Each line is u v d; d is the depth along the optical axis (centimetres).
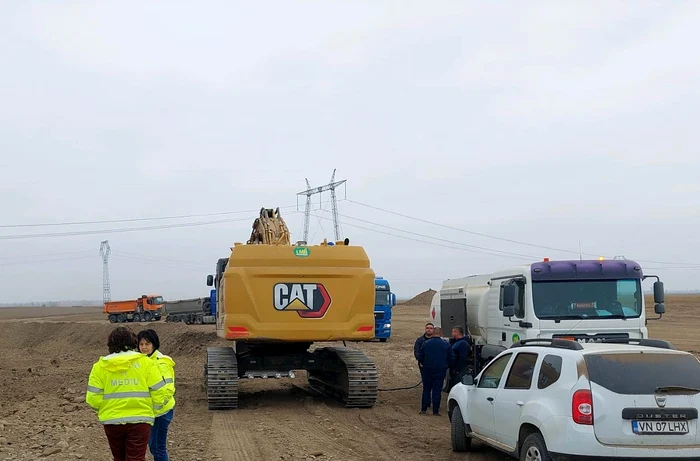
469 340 1702
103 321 7750
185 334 3997
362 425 1355
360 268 1536
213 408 1534
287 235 1773
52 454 1050
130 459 732
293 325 1495
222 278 1622
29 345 5419
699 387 761
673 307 5988
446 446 1136
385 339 3788
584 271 1341
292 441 1166
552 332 1319
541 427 788
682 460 735
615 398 747
